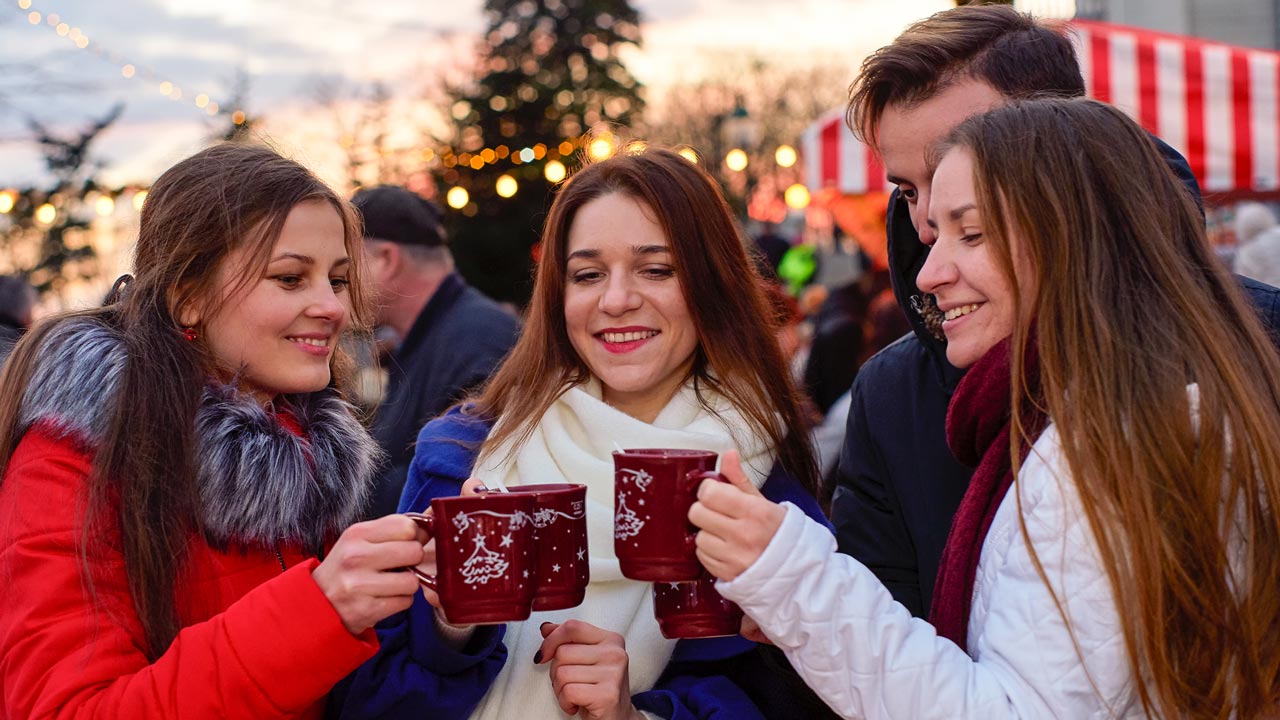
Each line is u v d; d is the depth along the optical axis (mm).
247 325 1548
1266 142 4355
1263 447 1299
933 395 1966
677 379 1981
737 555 1309
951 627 1505
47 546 1360
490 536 1335
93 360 1438
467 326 3674
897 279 1989
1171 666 1280
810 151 5906
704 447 1865
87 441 1404
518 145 26156
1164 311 1366
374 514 3271
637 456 1392
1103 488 1285
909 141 1874
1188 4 11398
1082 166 1435
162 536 1391
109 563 1394
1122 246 1411
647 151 1935
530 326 1964
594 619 1780
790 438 2002
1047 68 1844
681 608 1444
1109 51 4410
